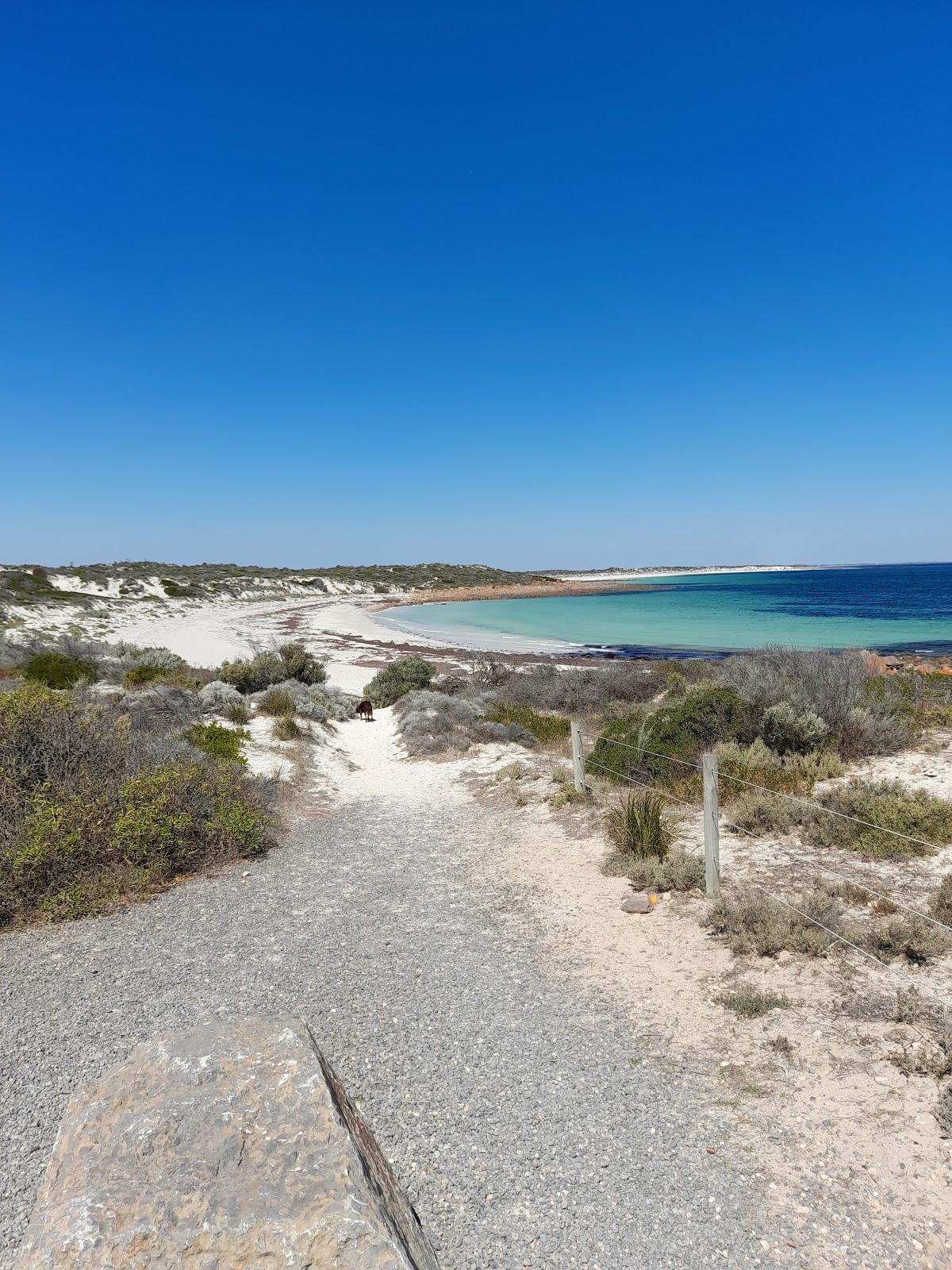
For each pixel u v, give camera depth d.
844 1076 4.02
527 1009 5.14
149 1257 1.99
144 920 7.09
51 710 9.80
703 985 5.23
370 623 62.62
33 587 60.44
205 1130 2.35
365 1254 2.00
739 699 12.15
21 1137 3.84
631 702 19.48
